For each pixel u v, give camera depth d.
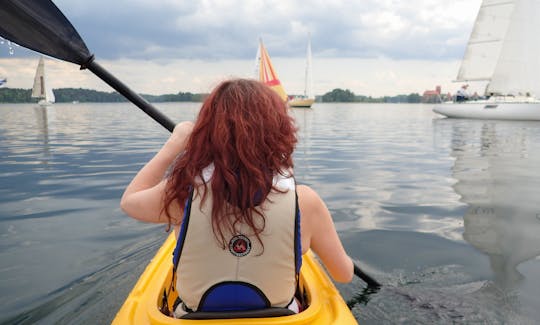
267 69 24.78
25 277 2.53
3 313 2.12
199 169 1.08
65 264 2.73
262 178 1.04
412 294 2.40
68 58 2.03
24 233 3.33
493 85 19.86
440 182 5.41
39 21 1.96
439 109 21.97
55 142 9.97
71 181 5.30
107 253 2.92
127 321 1.35
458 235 3.36
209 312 1.15
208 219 1.06
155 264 1.87
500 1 20.55
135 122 18.61
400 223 3.66
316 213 1.17
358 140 11.12
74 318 2.09
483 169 6.44
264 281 1.12
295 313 1.25
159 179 1.20
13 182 5.25
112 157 7.46
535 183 5.35
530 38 18.81
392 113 34.34
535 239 3.26
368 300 2.36
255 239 1.08
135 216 1.16
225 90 1.12
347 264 1.30
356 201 4.40
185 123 1.25
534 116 18.52
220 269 1.11
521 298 2.33
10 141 10.14
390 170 6.34
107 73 2.09
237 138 1.05
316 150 8.88
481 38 21.27
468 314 2.18
